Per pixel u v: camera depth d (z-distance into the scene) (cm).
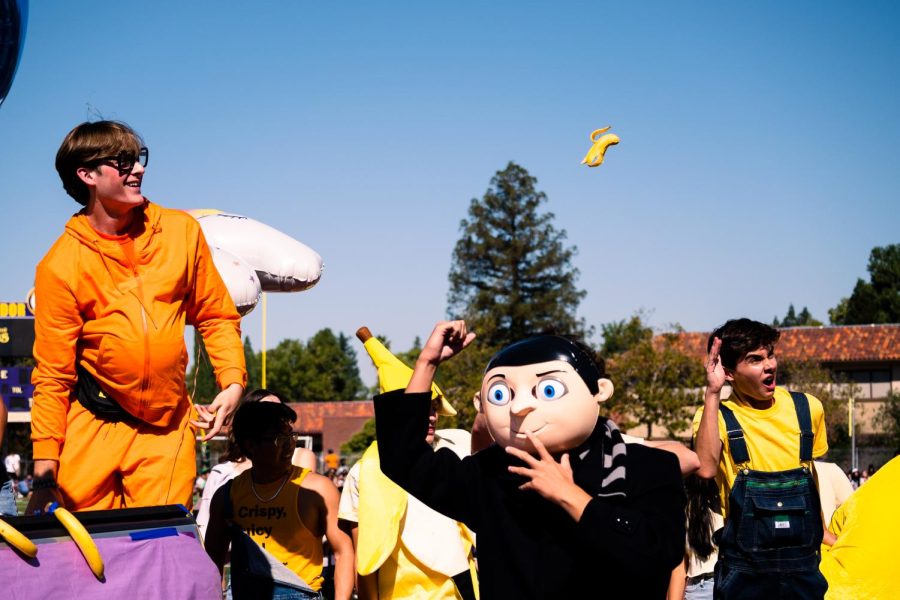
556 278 6931
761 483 561
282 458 581
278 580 575
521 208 6969
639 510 347
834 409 5316
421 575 581
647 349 4644
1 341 2380
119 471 500
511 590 354
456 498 367
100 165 486
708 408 561
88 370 496
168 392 501
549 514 353
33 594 353
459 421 4956
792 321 13662
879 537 546
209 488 716
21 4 441
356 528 593
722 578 570
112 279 496
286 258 789
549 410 352
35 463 485
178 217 523
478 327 6147
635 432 5062
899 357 5909
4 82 450
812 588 550
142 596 379
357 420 8706
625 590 345
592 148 462
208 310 537
